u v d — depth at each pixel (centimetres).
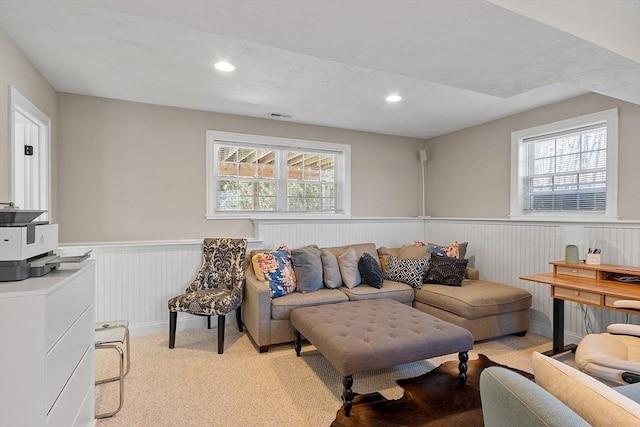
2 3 185
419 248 412
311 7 139
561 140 352
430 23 151
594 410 77
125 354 286
